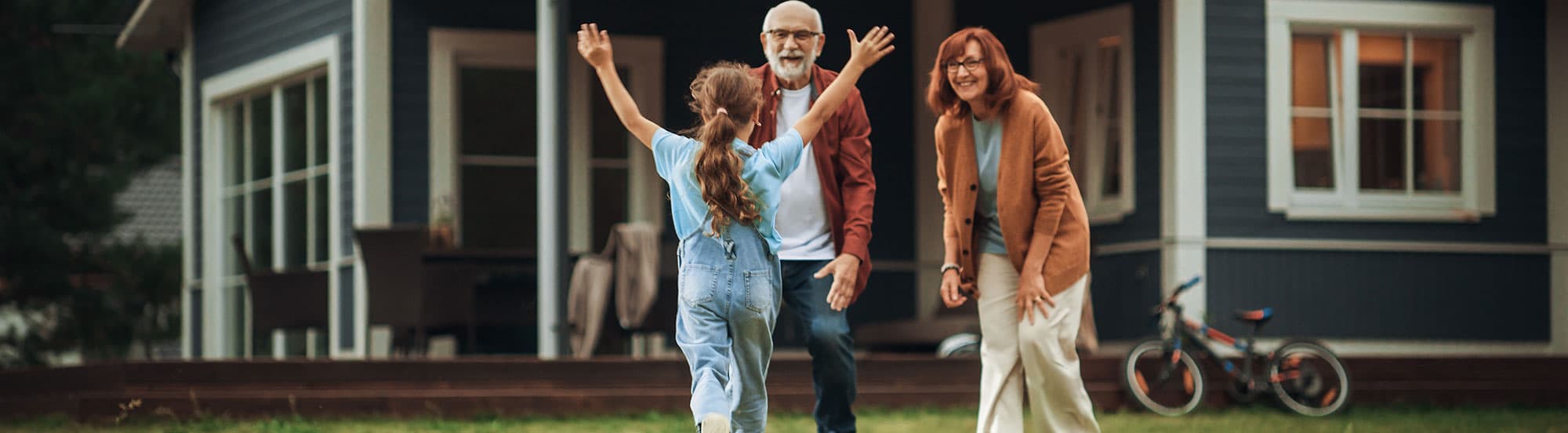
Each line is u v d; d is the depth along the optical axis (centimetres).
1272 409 945
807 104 567
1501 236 1145
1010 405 554
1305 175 1116
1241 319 963
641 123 483
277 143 1279
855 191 566
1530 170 1152
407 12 1182
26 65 2284
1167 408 925
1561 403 991
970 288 563
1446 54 1148
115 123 2402
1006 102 543
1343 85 1123
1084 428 550
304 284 1153
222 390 812
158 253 2562
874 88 1311
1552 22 1159
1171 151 1079
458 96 1218
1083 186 1179
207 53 1376
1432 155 1143
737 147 470
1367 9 1120
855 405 883
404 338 1121
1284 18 1102
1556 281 1153
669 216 1260
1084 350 1062
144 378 805
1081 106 1181
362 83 1149
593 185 1249
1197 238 1074
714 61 1276
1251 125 1094
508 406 828
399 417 813
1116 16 1134
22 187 2359
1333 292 1107
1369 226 1116
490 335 1229
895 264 1284
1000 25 1248
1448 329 1130
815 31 563
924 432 743
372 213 1145
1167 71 1085
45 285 2405
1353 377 980
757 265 470
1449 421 845
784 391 866
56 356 2586
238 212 1345
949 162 558
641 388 862
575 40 1245
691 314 468
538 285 1118
